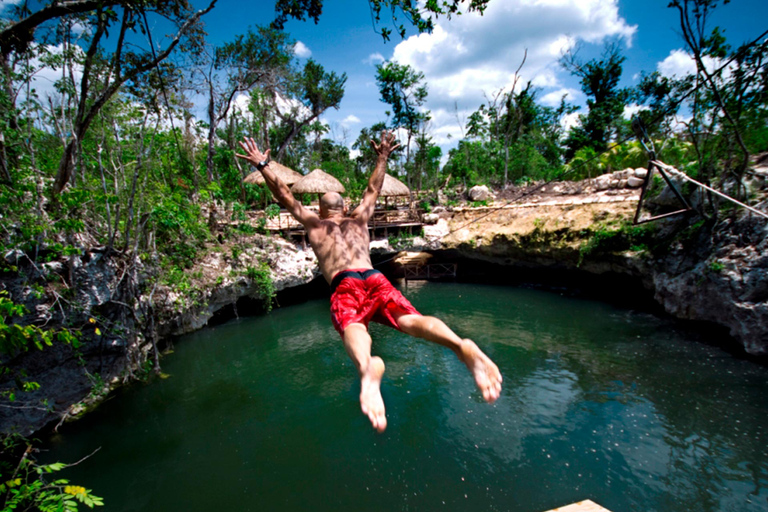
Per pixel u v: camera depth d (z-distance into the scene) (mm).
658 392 10297
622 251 16594
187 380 11969
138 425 9781
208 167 20609
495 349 13586
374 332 15859
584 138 37938
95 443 9117
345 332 2941
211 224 17594
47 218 8883
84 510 7320
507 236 20969
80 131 9648
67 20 9836
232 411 10328
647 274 15828
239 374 12320
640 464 7969
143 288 11914
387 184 23859
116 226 9938
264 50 23609
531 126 42031
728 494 7168
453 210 25406
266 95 28141
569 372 11680
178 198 13258
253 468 8320
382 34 7363
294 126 34719
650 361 11922
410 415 9891
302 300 20078
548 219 20141
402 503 7285
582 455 8281
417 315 3012
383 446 8820
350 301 3264
